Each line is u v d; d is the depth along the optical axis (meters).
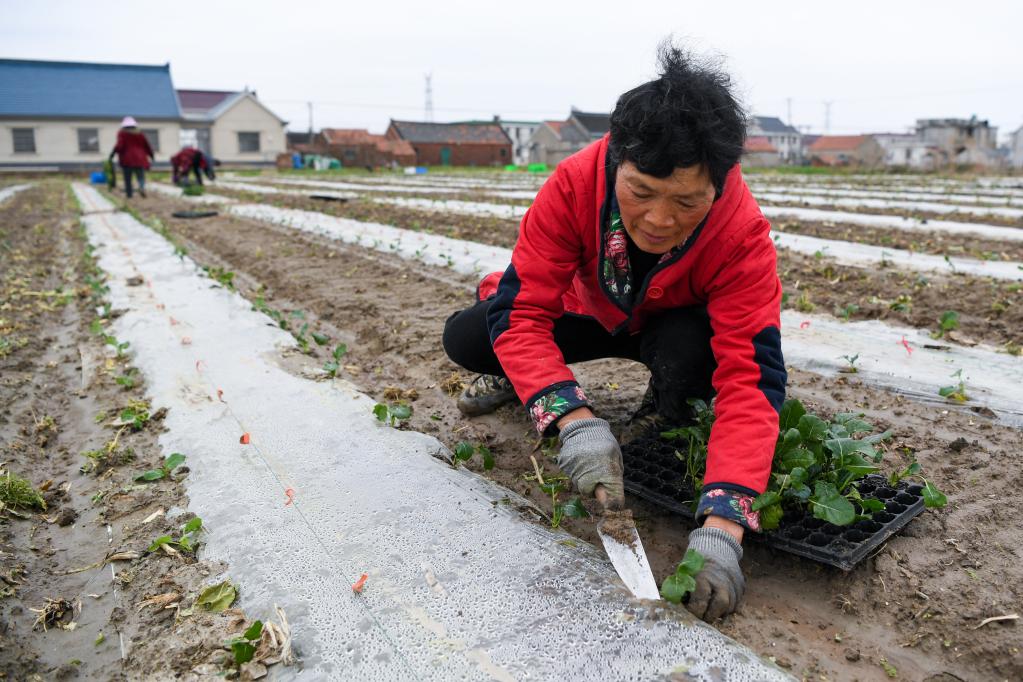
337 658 1.87
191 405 3.46
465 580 2.10
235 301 5.40
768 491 2.14
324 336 4.49
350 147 51.91
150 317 5.04
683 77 1.73
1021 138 50.34
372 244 8.20
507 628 1.91
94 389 3.84
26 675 1.93
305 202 14.29
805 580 2.16
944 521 2.36
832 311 4.83
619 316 2.44
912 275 5.77
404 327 4.72
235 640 1.94
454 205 13.00
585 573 2.08
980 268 6.11
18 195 20.50
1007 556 2.18
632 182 1.80
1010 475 2.63
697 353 2.47
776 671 1.73
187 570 2.25
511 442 3.08
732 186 2.08
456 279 6.10
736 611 2.03
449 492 2.56
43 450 3.19
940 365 3.73
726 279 2.12
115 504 2.68
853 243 7.55
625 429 3.11
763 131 82.88
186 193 17.27
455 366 3.97
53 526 2.60
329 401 3.41
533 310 2.29
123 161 16.78
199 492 2.68
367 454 2.87
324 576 2.16
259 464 2.84
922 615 2.00
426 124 58.84
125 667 1.94
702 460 2.51
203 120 44.81
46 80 42.72
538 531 2.31
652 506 2.54
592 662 1.78
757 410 2.03
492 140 59.44
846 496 2.30
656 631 1.85
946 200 13.09
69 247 9.16
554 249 2.26
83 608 2.18
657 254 2.14
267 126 46.38
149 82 44.97
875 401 3.39
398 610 2.00
